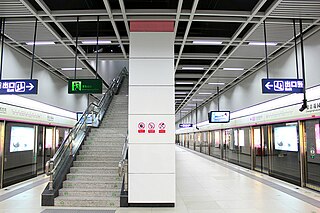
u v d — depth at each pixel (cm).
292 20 589
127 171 581
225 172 1105
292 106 798
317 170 700
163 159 560
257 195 671
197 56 849
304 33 676
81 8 572
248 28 646
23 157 892
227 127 1548
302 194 680
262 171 1073
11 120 795
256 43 727
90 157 768
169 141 565
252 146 1156
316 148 701
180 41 715
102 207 550
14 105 812
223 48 791
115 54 841
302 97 737
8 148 798
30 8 529
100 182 634
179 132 4359
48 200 566
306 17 569
